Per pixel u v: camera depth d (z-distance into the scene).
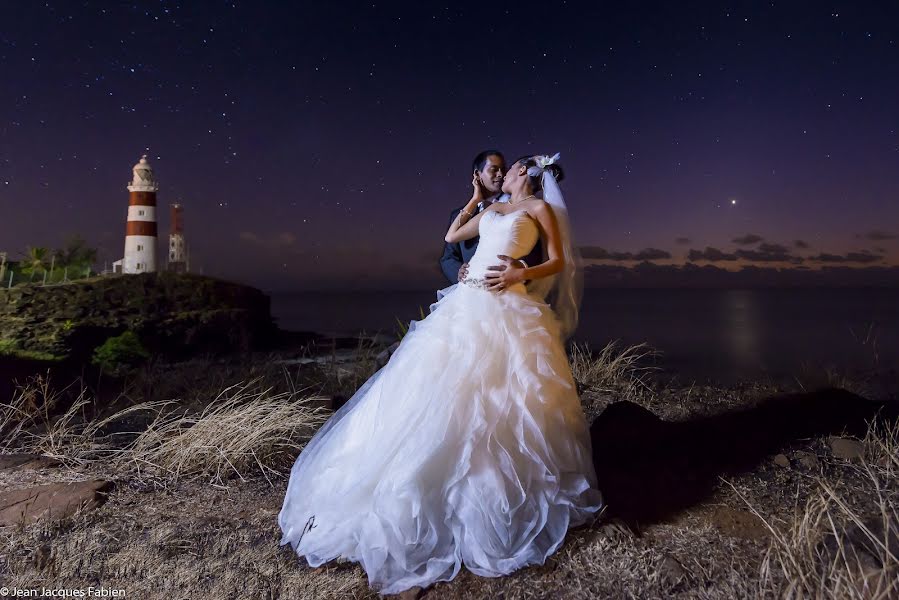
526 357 2.59
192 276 20.56
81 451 3.78
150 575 2.38
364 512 2.48
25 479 3.38
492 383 2.53
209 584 2.32
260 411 4.02
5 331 14.82
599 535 2.48
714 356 15.55
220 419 3.94
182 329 17.33
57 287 17.88
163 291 19.03
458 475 2.38
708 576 2.21
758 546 2.40
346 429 2.81
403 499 2.35
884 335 22.33
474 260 2.88
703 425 3.85
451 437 2.44
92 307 17.09
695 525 2.61
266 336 20.58
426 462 2.40
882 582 1.89
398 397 2.61
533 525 2.38
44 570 2.41
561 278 2.96
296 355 15.54
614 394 4.93
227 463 3.51
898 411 3.82
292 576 2.36
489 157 3.34
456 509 2.37
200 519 2.88
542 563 2.31
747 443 3.44
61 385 8.19
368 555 2.34
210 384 6.63
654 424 3.66
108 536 2.67
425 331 2.75
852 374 6.14
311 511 2.66
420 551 2.33
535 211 2.85
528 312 2.71
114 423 4.56
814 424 3.67
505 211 2.97
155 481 3.38
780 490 2.87
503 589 2.19
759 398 4.43
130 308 17.67
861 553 2.08
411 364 2.66
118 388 7.56
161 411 4.47
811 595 1.91
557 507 2.47
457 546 2.33
